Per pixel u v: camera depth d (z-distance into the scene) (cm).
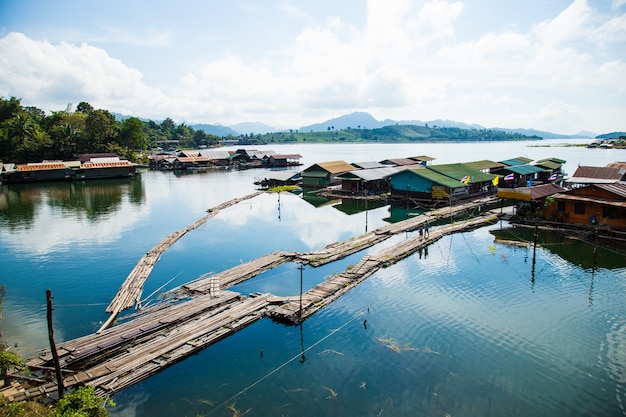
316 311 2781
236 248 4369
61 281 3419
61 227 5281
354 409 1864
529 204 5319
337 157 19725
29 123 12338
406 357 2256
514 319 2652
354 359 2248
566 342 2377
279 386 2028
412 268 3603
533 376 2080
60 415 1588
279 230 5134
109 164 10812
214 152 15175
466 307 2834
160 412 1852
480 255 3922
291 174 9612
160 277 3522
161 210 6425
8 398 1809
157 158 14212
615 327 2530
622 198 4291
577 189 4675
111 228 5234
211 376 2105
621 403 1886
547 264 3631
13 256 4075
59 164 10312
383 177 7556
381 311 2797
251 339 2458
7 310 2872
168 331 2486
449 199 6231
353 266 3594
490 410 1845
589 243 4184
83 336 2478
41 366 2072
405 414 1827
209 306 2794
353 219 5769
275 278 3441
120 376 2041
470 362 2198
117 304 2878
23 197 7656
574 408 1856
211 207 6631
